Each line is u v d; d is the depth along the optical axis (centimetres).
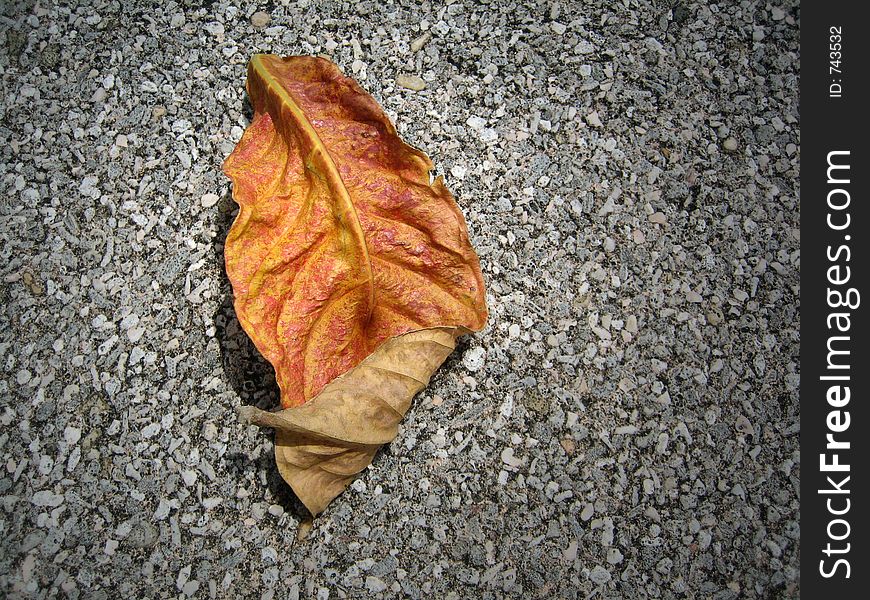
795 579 35
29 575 34
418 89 38
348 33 39
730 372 37
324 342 32
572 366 36
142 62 38
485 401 36
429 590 34
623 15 39
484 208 37
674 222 38
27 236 37
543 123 38
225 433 35
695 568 35
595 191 38
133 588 34
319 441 31
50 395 36
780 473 36
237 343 36
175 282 36
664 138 38
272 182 32
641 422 36
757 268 38
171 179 37
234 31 39
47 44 39
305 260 32
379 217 33
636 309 37
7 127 38
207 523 34
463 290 33
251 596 34
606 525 35
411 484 35
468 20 39
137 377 36
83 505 35
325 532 34
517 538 35
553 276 37
